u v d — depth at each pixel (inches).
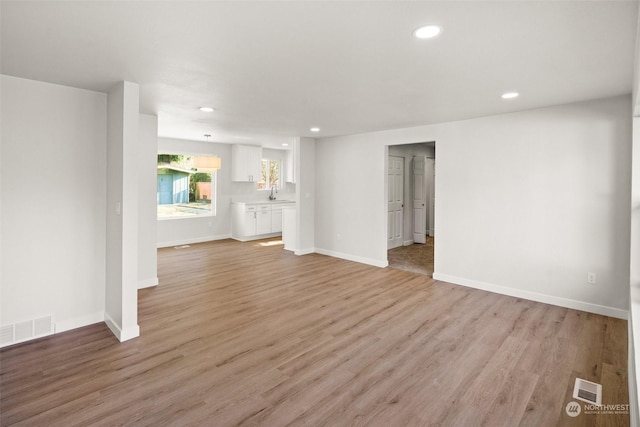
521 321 134.4
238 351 110.3
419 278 196.1
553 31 76.9
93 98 127.6
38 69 104.4
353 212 238.7
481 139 171.6
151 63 98.6
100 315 132.9
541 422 77.9
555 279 151.6
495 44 84.1
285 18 71.6
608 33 77.7
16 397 85.6
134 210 119.3
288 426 76.3
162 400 85.0
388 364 102.8
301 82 115.4
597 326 128.9
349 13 69.5
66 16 71.3
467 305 152.3
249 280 191.8
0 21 73.7
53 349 111.0
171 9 68.3
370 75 107.9
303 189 256.8
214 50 89.0
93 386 90.5
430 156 336.2
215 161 265.0
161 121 188.9
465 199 178.7
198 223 311.3
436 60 95.0
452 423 77.6
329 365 102.0
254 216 323.3
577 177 143.9
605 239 138.6
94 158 128.8
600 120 137.4
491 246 170.6
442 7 66.9
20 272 115.2
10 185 112.6
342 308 148.9
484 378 95.3
